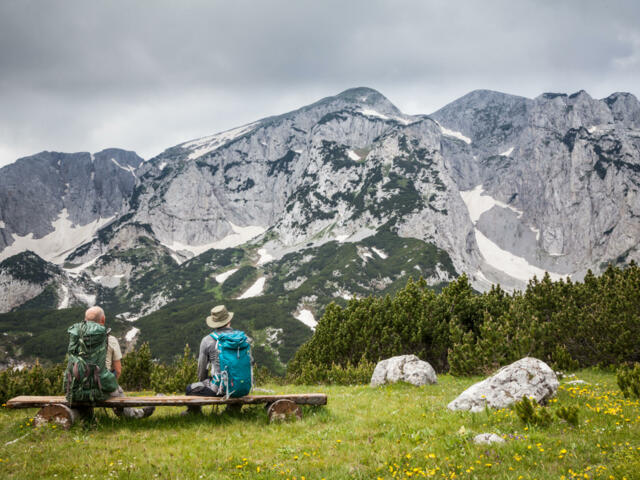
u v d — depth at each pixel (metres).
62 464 7.00
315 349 36.91
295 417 9.92
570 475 5.61
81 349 9.07
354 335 32.59
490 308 29.64
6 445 8.06
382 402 12.65
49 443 8.16
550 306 28.25
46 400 9.31
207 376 10.31
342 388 19.34
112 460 7.24
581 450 6.59
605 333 22.11
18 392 15.90
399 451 7.25
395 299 32.16
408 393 14.93
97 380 9.04
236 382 9.67
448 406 10.54
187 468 6.84
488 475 5.92
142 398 9.43
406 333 29.88
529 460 6.28
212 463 7.06
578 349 23.80
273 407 9.91
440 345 29.06
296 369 43.72
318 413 10.38
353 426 9.26
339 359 33.28
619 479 5.37
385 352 30.77
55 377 20.42
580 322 23.48
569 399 10.61
